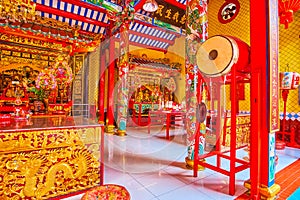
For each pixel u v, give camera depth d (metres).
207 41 2.86
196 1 3.62
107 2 6.25
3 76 6.18
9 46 5.90
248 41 6.53
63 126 2.43
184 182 2.91
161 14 7.36
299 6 3.97
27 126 2.36
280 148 5.11
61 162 2.40
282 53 5.92
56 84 6.94
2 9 3.14
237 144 5.13
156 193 2.55
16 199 2.13
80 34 6.72
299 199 2.44
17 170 2.14
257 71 2.47
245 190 2.70
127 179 3.00
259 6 2.49
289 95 5.74
